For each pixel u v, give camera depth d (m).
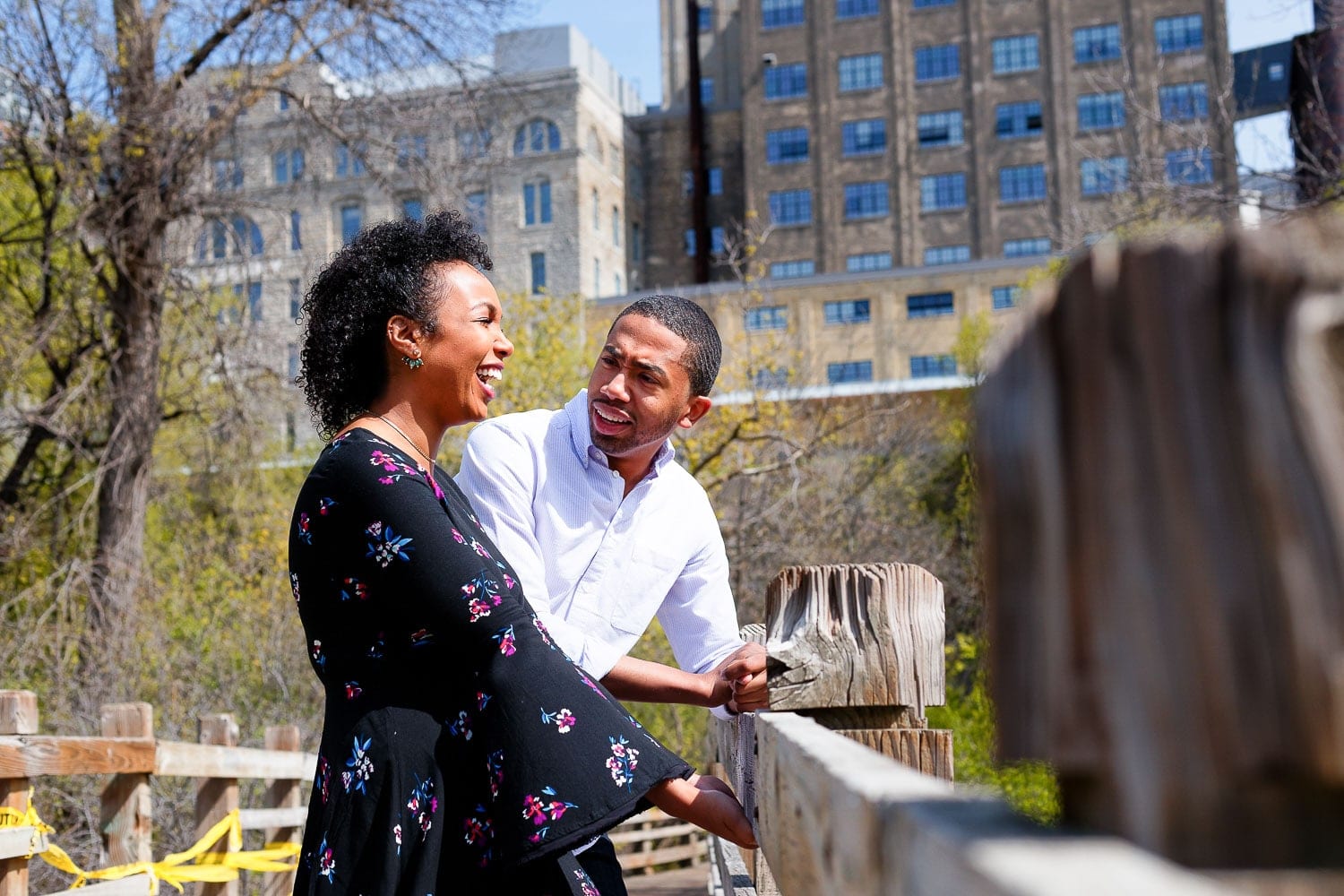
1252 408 0.36
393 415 1.91
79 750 3.94
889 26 52.03
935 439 17.25
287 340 12.91
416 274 1.90
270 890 5.32
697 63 55.91
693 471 12.85
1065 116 50.06
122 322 12.24
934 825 0.42
